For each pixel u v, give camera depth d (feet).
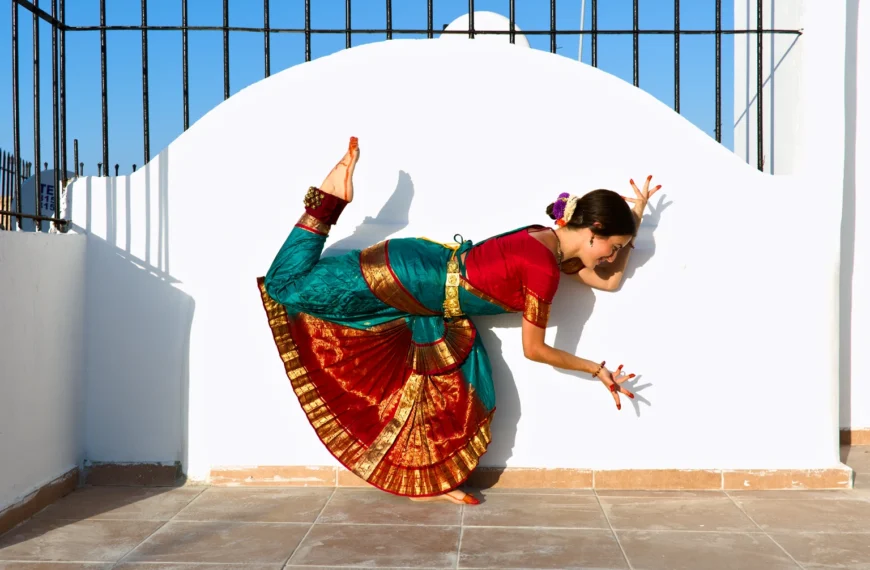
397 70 12.24
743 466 12.14
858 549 9.69
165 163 12.39
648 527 10.48
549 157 12.17
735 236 12.07
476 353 11.57
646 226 12.14
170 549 9.71
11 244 10.37
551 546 9.80
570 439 12.24
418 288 11.06
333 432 11.69
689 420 12.16
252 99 12.32
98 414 12.48
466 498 11.43
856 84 14.75
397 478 11.43
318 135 12.30
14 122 11.41
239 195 12.34
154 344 12.41
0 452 10.19
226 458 12.42
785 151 14.34
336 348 11.75
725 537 10.11
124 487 12.36
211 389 12.39
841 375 14.98
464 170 12.21
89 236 12.47
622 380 11.23
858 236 14.87
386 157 12.26
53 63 12.56
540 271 10.79
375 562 9.29
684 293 12.11
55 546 9.81
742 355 12.10
